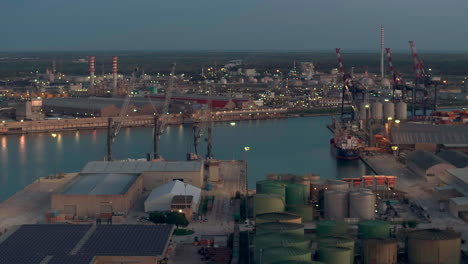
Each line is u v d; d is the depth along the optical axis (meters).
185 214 150.38
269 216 137.75
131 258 113.81
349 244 122.38
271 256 112.81
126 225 131.12
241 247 131.12
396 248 122.31
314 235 138.38
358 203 150.75
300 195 161.75
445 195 166.50
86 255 113.88
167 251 124.06
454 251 121.81
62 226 130.50
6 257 113.25
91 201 154.12
